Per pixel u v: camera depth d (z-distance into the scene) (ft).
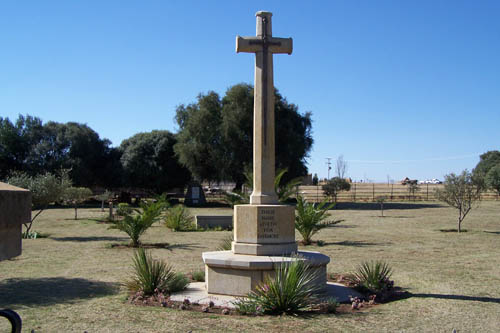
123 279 29.91
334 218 90.94
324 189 136.67
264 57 26.30
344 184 135.95
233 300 22.82
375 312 21.47
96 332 17.95
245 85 131.75
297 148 129.08
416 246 48.32
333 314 21.03
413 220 85.71
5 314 9.58
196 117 134.10
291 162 129.90
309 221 49.47
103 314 20.79
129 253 43.04
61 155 158.30
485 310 21.94
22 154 156.87
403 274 32.09
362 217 93.66
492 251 44.47
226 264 23.49
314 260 24.21
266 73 26.20
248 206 25.11
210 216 71.87
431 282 29.22
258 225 24.85
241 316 20.44
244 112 128.06
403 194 182.09
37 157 153.07
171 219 69.92
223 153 130.93
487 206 127.13
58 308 22.02
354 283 27.40
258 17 26.78
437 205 136.36
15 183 59.00
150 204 51.65
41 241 53.47
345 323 19.48
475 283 28.91
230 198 63.77
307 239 50.55
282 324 19.13
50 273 32.27
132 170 161.79
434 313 21.35
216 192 189.37
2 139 151.43
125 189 175.01
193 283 27.84
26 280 29.55
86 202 157.38
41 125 162.20
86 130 165.89
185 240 55.06
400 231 65.57
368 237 57.67
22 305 22.71
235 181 136.56
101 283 28.55
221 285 24.07
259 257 24.03
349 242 52.19
